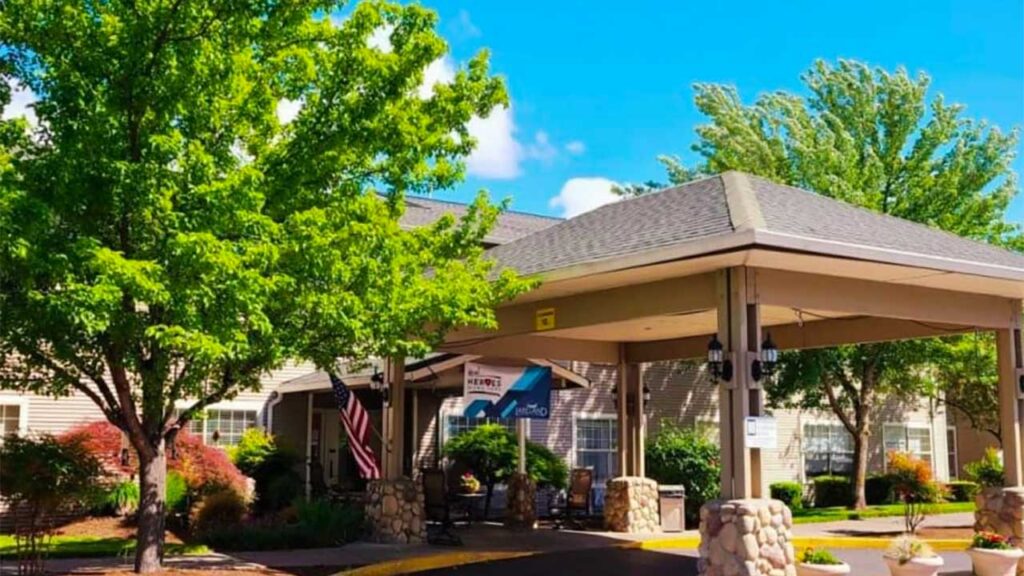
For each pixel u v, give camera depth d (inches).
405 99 446.0
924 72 926.4
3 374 413.7
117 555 502.0
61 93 360.2
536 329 557.6
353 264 407.2
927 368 970.1
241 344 376.5
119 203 371.6
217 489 630.5
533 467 804.0
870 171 887.7
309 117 423.5
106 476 556.4
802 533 698.8
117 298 342.0
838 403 940.6
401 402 607.2
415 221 862.5
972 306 534.9
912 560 452.4
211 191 358.6
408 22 426.9
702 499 781.3
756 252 407.8
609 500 705.0
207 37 366.0
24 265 342.0
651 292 485.7
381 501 586.2
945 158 916.6
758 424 425.4
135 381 434.3
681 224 461.7
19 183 351.9
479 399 634.2
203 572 439.2
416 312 445.1
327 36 418.0
